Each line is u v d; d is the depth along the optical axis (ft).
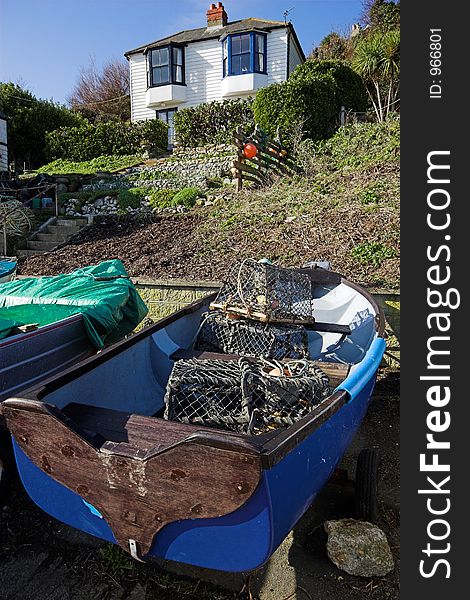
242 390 8.83
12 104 68.39
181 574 9.29
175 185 41.29
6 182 42.98
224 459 6.38
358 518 10.29
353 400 8.97
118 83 121.29
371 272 22.11
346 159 36.63
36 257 31.68
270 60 68.33
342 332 14.74
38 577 9.25
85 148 61.26
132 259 28.30
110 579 9.18
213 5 74.23
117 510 7.30
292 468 6.99
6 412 7.77
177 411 9.06
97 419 8.36
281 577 9.16
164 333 13.32
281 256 25.21
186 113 56.85
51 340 13.75
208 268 25.27
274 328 13.10
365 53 48.26
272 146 38.73
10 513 11.05
